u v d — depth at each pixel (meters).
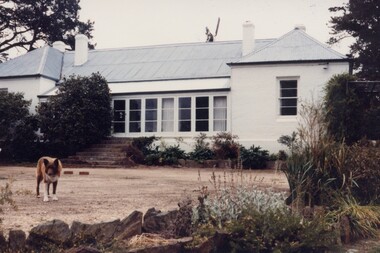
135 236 5.21
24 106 28.38
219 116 26.84
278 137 25.36
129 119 28.44
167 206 8.91
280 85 25.88
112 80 30.52
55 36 49.50
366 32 33.50
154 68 31.05
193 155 25.08
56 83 31.47
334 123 20.44
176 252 5.08
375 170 8.55
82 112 26.59
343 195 8.04
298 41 26.77
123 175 18.19
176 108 27.45
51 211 8.11
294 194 8.04
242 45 30.03
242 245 5.72
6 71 30.91
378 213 7.75
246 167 23.45
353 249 6.75
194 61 30.89
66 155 27.53
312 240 5.93
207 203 6.41
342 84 21.06
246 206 6.43
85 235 4.66
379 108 20.98
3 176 16.58
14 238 4.26
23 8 46.69
